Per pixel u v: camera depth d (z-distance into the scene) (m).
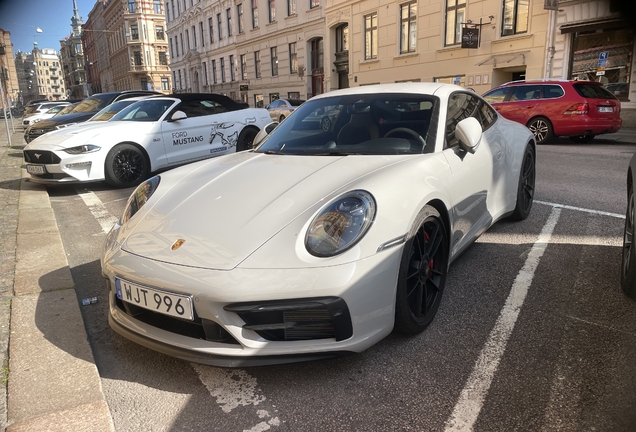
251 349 1.98
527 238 3.94
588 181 6.12
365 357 2.32
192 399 2.07
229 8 36.81
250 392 2.10
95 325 2.79
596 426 1.78
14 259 3.78
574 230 4.09
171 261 2.09
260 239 2.05
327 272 1.94
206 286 1.94
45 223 4.96
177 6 48.62
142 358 2.41
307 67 28.30
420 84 3.43
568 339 2.40
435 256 2.67
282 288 1.91
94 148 6.71
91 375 2.20
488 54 17.12
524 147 4.20
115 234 2.51
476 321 2.63
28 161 6.83
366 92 3.41
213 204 2.38
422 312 2.52
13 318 2.76
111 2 67.31
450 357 2.29
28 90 162.38
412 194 2.32
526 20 15.83
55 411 1.94
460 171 2.88
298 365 2.29
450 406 1.94
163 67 63.88
